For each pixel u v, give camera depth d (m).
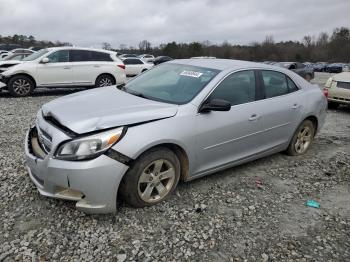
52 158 3.25
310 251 3.17
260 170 4.95
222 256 3.04
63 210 3.57
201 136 3.90
